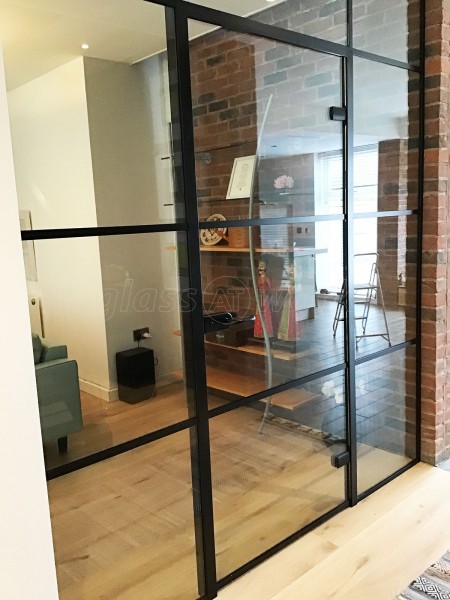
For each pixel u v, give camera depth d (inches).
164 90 68.2
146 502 73.7
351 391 99.3
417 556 85.1
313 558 85.9
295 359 89.6
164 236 70.4
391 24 95.4
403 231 103.9
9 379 50.3
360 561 84.6
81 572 69.6
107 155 64.1
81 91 61.4
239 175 77.5
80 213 62.6
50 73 58.7
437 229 104.1
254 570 84.0
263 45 78.2
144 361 70.2
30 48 57.1
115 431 68.8
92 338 65.2
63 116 60.2
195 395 76.0
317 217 89.1
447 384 113.4
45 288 60.6
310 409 93.5
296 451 92.0
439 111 100.6
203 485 78.7
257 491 86.6
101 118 63.3
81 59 61.2
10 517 51.7
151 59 66.6
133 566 74.0
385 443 108.3
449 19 99.0
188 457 77.0
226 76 74.0
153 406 71.9
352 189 93.4
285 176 83.7
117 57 63.8
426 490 104.0
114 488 70.4
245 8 74.9
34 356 60.8
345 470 100.0
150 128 67.5
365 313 100.0
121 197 65.8
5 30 55.6
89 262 63.9
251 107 77.8
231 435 81.9
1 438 50.3
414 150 103.1
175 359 73.4
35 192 58.9
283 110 82.1
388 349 105.0
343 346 97.1
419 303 109.3
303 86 84.2
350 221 93.9
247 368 82.7
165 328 71.7
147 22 65.6
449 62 100.9
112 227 65.3
